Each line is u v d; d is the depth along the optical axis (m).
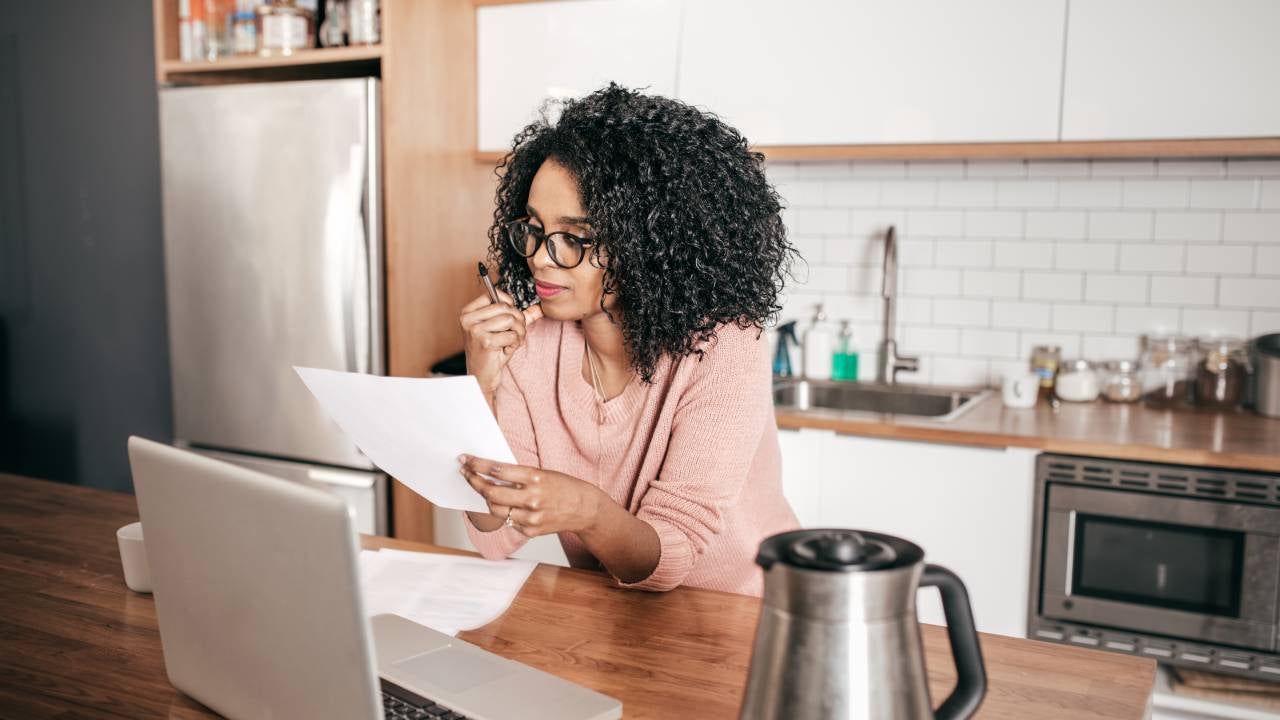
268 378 2.89
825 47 2.64
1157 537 2.21
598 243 1.30
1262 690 2.19
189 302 3.00
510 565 1.40
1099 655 1.12
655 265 1.31
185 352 3.03
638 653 1.11
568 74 2.93
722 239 1.32
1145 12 2.37
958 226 2.90
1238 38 2.30
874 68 2.60
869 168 2.97
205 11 2.99
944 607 0.75
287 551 0.80
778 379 3.06
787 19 2.67
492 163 3.13
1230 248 2.66
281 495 0.79
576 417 1.46
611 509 1.19
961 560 2.37
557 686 0.99
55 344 3.85
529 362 1.50
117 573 1.40
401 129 2.77
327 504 0.75
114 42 3.57
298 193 2.79
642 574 1.26
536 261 1.33
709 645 1.13
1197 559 2.18
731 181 1.33
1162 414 2.56
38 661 1.10
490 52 3.02
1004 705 0.99
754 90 2.72
